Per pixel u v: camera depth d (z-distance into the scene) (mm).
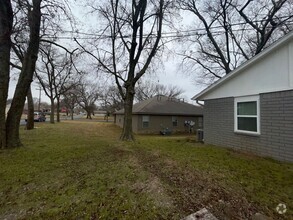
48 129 17844
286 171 5160
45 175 4875
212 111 10086
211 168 5191
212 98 10102
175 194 3566
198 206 3197
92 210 3225
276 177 4664
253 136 7551
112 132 19500
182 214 2996
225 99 9156
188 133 22688
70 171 5109
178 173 4641
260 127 7234
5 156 6672
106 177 4551
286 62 6266
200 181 4152
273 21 12930
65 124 27109
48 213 3205
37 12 7969
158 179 4219
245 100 7973
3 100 7668
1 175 4891
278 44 6363
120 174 4688
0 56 7512
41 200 3652
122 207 3252
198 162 5816
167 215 2986
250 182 4270
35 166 5582
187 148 8562
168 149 8125
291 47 6102
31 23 7984
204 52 17438
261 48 13852
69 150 7691
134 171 4840
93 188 4012
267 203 3369
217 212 3061
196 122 24109
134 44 11094
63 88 29938
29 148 8008
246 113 7977
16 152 7207
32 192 3977
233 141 8602
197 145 9719
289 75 6164
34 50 8125
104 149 7883
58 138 11875
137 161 5832
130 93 11328
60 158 6434
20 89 8055
